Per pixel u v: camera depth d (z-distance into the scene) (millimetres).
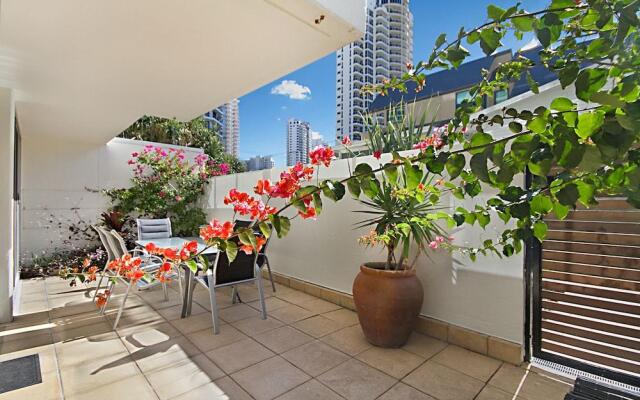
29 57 2748
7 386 2098
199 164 7160
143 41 2535
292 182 1253
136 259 2166
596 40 748
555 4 757
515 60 1326
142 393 2043
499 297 2506
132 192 6375
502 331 2490
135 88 3543
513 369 2330
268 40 2566
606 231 2109
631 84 589
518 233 1188
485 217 1156
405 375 2252
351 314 3432
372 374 2264
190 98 3912
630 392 1555
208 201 6605
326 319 3281
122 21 2242
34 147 5695
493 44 887
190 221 6492
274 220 1088
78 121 4750
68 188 5992
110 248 3662
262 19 2271
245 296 4047
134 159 6695
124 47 2625
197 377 2223
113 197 6301
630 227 2025
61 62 2859
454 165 808
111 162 6473
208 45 2627
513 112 891
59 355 2512
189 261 1472
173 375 2244
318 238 4039
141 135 7781
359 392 2061
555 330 2305
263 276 4930
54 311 3484
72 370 2297
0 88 3242
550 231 2330
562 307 2275
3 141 3211
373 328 2641
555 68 1008
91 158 6250
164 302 3818
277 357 2498
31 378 2193
